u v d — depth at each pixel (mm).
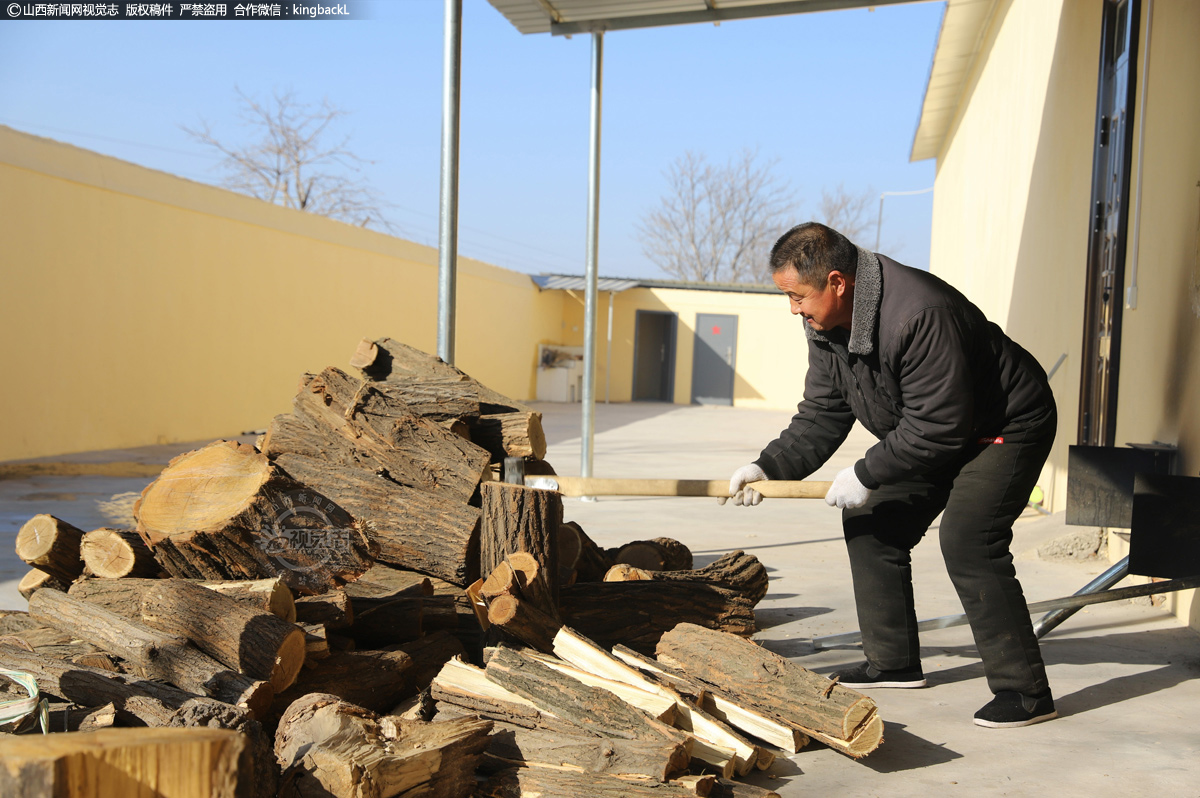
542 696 2426
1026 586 4969
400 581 3377
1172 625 4219
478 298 19406
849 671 3402
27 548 3250
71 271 9391
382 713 2805
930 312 2682
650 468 10039
